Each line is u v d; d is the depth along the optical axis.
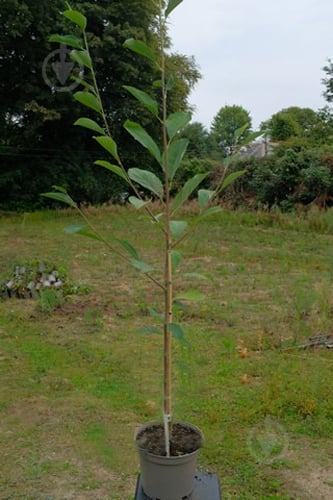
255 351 3.66
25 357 3.61
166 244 1.53
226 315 4.52
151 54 1.45
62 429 2.61
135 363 3.49
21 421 2.70
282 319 4.35
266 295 5.25
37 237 9.72
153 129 14.94
